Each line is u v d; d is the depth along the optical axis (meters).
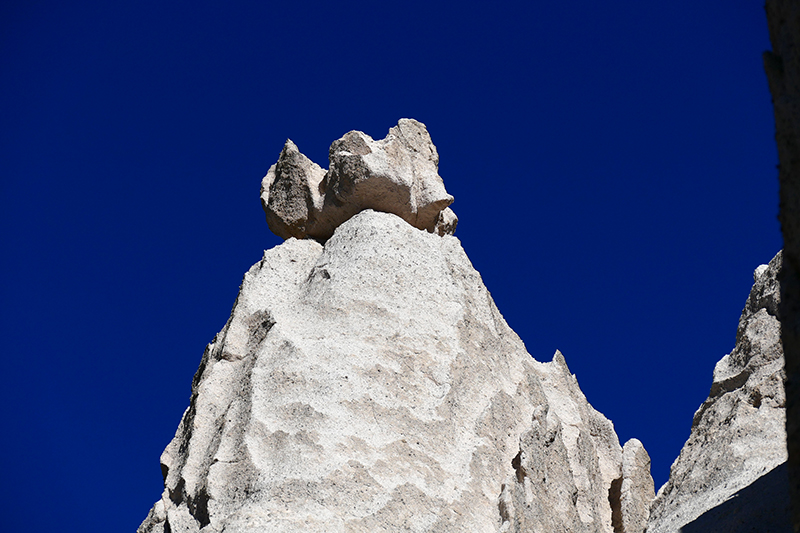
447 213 24.72
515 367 21.95
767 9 12.05
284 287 21.83
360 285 20.58
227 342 20.56
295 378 18.41
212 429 19.11
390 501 16.73
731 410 20.25
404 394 18.73
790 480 10.26
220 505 16.88
